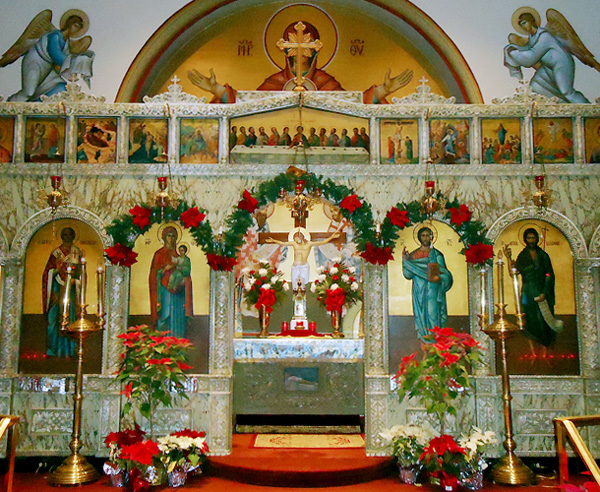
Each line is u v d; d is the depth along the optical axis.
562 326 8.35
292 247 10.05
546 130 8.63
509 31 9.87
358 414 9.41
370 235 8.23
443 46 10.22
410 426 7.57
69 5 9.63
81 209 8.45
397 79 10.59
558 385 8.25
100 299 7.66
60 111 8.52
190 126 8.65
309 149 8.59
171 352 7.43
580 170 8.50
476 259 8.12
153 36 10.03
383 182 8.59
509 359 8.30
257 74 10.62
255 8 10.59
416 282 8.40
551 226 8.53
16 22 9.47
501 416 8.19
